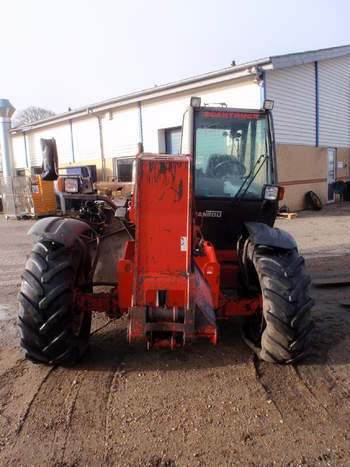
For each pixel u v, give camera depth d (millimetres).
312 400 2801
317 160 15367
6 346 3746
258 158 3955
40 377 3111
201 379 3070
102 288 5152
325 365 3279
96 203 4270
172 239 2658
